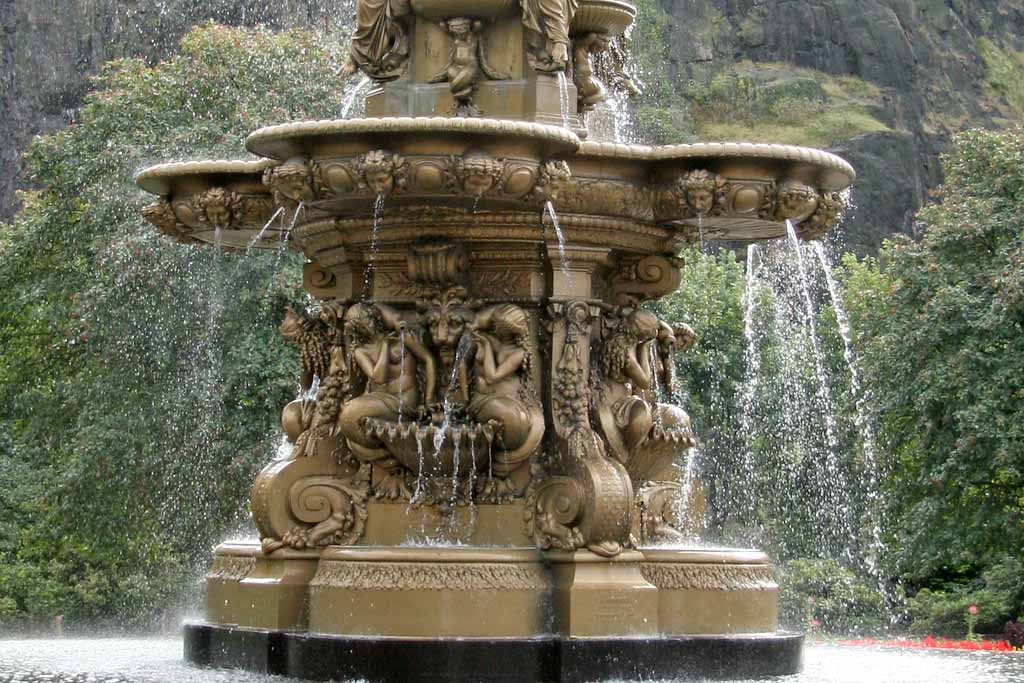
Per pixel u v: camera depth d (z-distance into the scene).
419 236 7.89
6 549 28.38
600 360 8.31
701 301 31.73
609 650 7.27
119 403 23.91
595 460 7.73
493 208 7.75
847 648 11.04
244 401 23.75
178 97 25.17
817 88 66.81
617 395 8.34
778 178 7.82
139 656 8.93
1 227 29.00
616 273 8.45
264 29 26.55
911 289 28.33
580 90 8.64
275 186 7.40
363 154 7.13
